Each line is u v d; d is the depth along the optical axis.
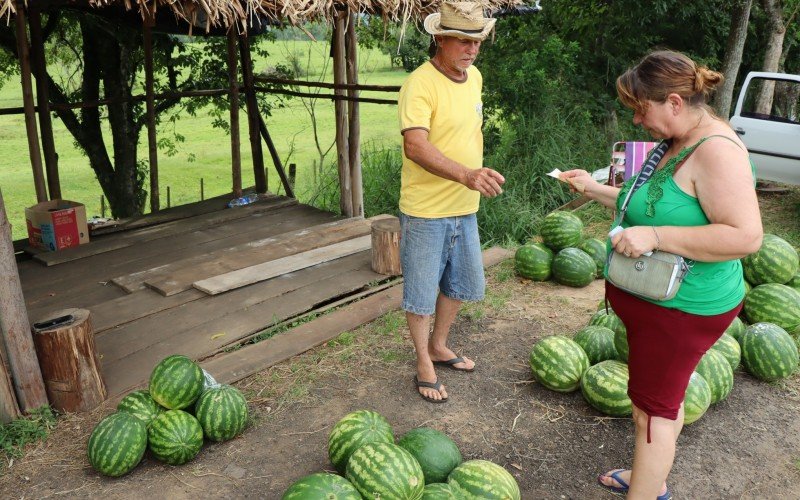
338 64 7.71
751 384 4.21
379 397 4.05
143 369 4.33
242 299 5.48
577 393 4.09
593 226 8.16
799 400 4.02
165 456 3.32
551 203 9.13
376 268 6.12
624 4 12.21
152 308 5.25
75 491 3.20
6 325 3.56
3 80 12.06
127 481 3.27
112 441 3.22
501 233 8.11
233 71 8.68
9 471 3.36
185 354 4.55
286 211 8.34
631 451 3.50
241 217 8.09
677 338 2.46
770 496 3.17
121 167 11.01
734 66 11.23
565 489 3.22
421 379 4.03
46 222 6.66
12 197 14.44
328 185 10.37
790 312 4.73
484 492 2.79
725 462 3.42
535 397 4.05
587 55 12.81
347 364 4.46
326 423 3.77
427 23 3.42
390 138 16.12
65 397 3.80
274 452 3.50
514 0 6.28
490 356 4.60
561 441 3.60
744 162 2.27
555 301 5.63
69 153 18.92
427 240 3.67
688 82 2.33
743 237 2.20
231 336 4.83
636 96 2.42
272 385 4.20
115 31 9.55
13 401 3.66
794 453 3.50
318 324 5.02
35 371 3.71
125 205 11.22
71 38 11.69
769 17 11.71
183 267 6.07
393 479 2.69
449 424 3.76
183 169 16.59
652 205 2.43
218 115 11.77
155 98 8.35
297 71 11.92
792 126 8.91
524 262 6.10
